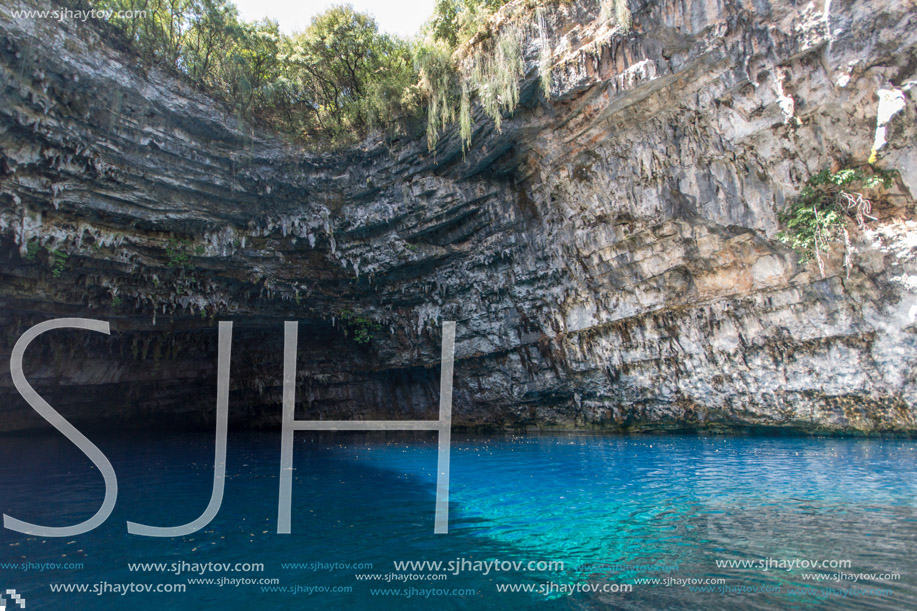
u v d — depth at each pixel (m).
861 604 3.78
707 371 14.41
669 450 12.12
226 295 17.25
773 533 5.46
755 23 10.49
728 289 13.50
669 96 12.10
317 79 17.16
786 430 13.59
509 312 17.73
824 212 11.28
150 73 12.75
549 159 14.70
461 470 10.48
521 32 12.91
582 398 17.48
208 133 14.13
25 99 10.88
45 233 12.34
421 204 16.38
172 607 4.13
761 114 11.27
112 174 12.81
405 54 16.45
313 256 17.56
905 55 9.80
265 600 4.24
